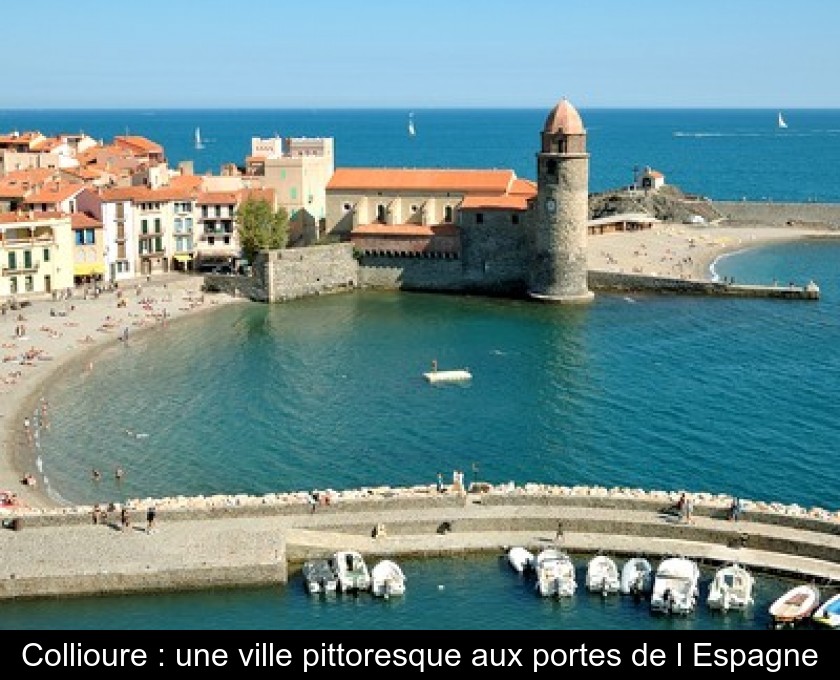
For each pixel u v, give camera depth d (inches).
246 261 7618.1
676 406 4672.7
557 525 3105.3
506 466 3939.5
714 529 3026.6
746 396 4830.2
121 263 7465.6
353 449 4138.8
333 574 2837.1
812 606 2672.2
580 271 7145.7
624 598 2802.7
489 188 7568.9
